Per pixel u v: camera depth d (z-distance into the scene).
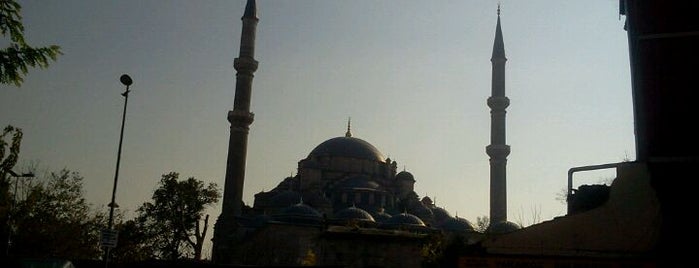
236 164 89.00
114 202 27.31
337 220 83.50
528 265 16.45
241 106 91.31
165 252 81.62
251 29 95.69
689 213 14.57
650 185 16.19
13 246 41.00
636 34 16.06
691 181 14.63
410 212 103.69
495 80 99.06
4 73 11.39
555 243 17.78
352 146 111.56
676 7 15.62
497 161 95.12
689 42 15.31
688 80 15.12
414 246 64.81
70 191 44.97
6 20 11.32
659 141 15.05
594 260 15.79
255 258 73.12
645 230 16.22
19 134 32.91
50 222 43.50
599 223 17.12
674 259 14.63
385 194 102.06
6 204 35.62
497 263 16.73
